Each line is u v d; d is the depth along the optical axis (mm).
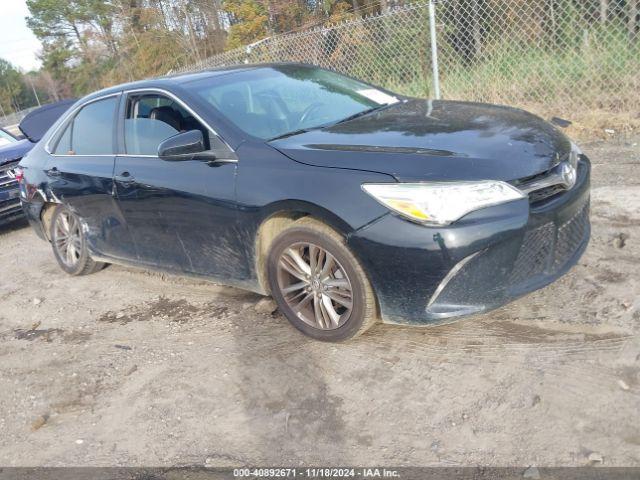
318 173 3139
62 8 45469
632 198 4852
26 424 3238
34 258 6367
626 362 2834
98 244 4891
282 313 3693
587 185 3334
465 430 2594
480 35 8211
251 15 20984
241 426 2889
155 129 4133
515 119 3514
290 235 3322
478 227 2791
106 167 4441
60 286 5305
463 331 3326
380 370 3121
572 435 2445
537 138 3221
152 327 4125
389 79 8797
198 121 3816
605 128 6930
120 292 4902
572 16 7750
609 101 7523
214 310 4195
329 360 3285
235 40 21578
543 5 7848
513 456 2396
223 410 3039
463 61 8312
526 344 3113
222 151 3607
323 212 3068
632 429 2418
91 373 3635
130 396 3316
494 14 8219
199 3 28453
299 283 3477
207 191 3627
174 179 3844
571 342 3064
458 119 3551
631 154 6035
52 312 4730
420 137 3250
